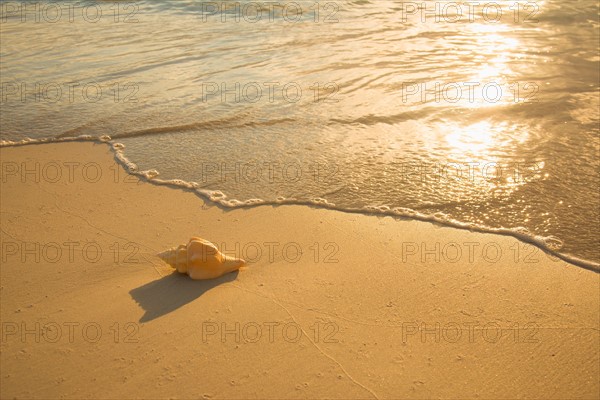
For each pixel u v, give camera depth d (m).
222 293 3.97
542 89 7.87
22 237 4.70
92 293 3.98
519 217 4.93
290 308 3.81
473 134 6.55
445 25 11.21
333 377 3.24
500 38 10.38
